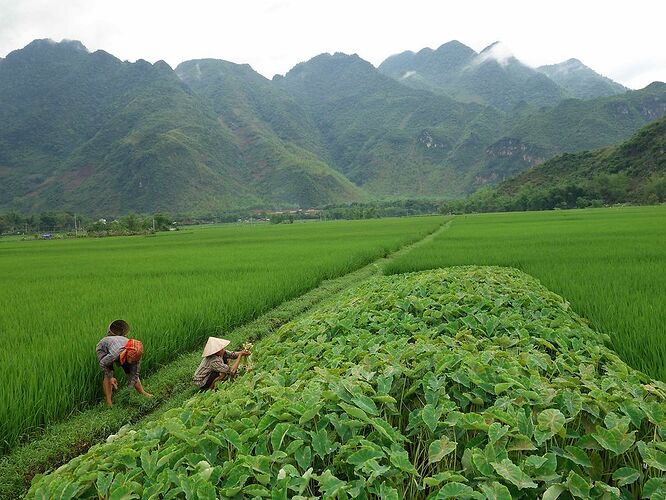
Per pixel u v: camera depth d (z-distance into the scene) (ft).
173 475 9.79
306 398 12.27
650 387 12.75
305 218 555.28
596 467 10.18
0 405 20.58
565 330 20.94
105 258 98.99
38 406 22.16
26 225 418.10
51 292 50.42
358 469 9.73
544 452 10.46
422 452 11.28
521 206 410.11
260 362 21.80
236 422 12.00
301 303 47.42
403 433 12.40
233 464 10.16
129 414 23.95
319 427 11.63
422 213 620.49
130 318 34.42
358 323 24.08
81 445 21.11
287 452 10.32
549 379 14.78
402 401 13.21
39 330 32.68
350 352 17.89
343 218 507.30
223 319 37.55
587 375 14.12
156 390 26.58
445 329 21.90
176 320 34.22
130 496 9.49
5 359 25.88
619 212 226.99
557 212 286.05
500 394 13.16
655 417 10.91
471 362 14.15
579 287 38.11
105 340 25.02
